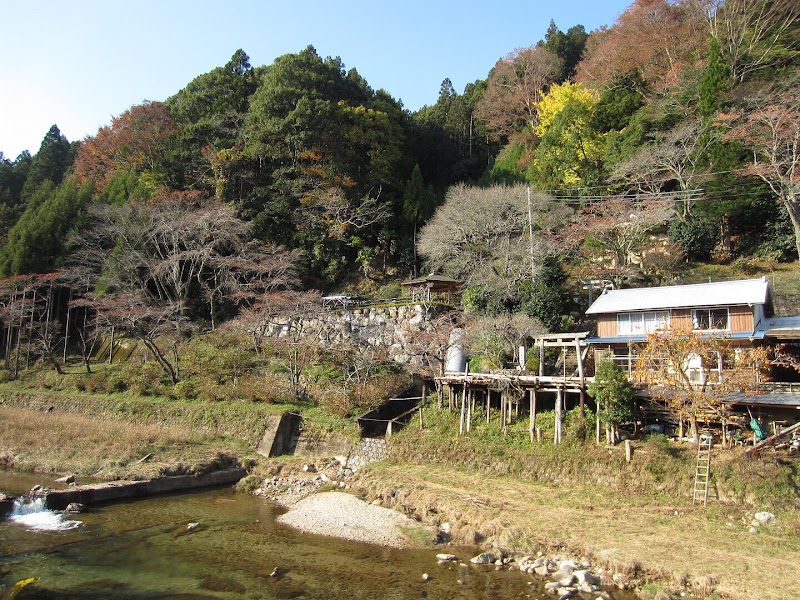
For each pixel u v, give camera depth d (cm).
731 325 2372
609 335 2656
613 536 1750
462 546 1836
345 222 4891
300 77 5412
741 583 1409
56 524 1980
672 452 2105
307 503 2283
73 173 6569
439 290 3922
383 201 5397
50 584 1480
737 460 1956
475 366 3169
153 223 4425
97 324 4366
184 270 4788
